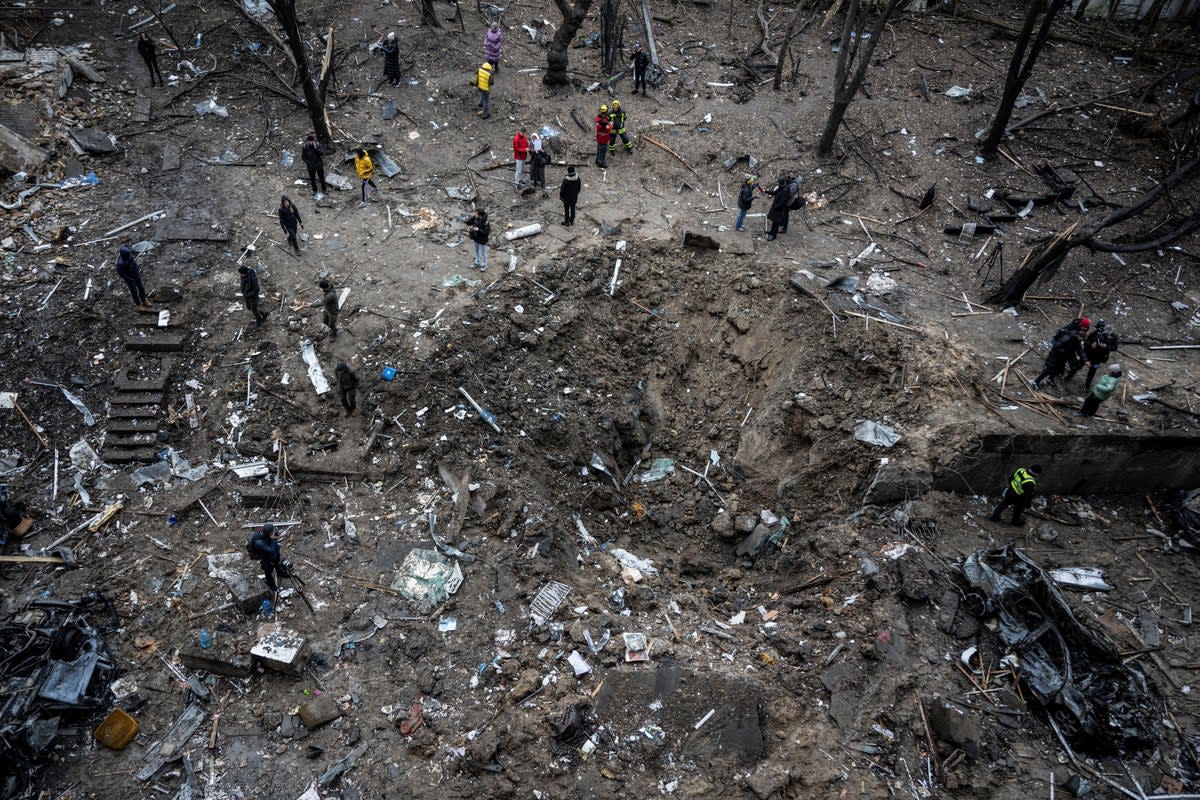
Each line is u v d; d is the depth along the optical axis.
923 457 13.77
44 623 11.10
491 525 13.38
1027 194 20.31
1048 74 24.61
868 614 12.21
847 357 15.67
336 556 12.63
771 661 11.83
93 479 13.45
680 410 17.16
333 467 13.80
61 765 10.04
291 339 15.50
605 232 18.61
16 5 22.16
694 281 18.03
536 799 9.88
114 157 19.03
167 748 10.23
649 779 10.16
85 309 15.52
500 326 16.09
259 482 13.62
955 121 22.66
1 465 13.47
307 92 18.88
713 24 26.70
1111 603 12.38
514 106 22.27
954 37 26.44
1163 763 10.48
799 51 25.53
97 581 12.06
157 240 17.08
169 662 11.18
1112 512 14.08
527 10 26.25
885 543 13.14
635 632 12.03
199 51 22.42
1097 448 13.72
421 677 11.12
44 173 18.19
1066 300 17.45
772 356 16.50
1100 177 20.97
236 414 14.45
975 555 12.52
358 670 11.18
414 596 12.13
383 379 14.75
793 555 13.79
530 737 10.39
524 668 11.38
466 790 9.90
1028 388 14.86
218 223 17.73
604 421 15.94
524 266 17.45
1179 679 11.40
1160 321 16.98
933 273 18.06
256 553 11.06
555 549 13.42
